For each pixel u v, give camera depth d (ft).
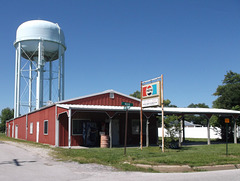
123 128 76.84
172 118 57.11
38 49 111.55
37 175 28.55
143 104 56.08
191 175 29.81
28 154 47.80
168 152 49.47
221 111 77.82
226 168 35.65
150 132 80.74
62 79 119.03
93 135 68.54
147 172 32.04
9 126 143.74
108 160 39.73
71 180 26.25
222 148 58.80
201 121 221.25
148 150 53.57
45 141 75.92
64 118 68.69
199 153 47.11
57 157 43.75
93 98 75.66
